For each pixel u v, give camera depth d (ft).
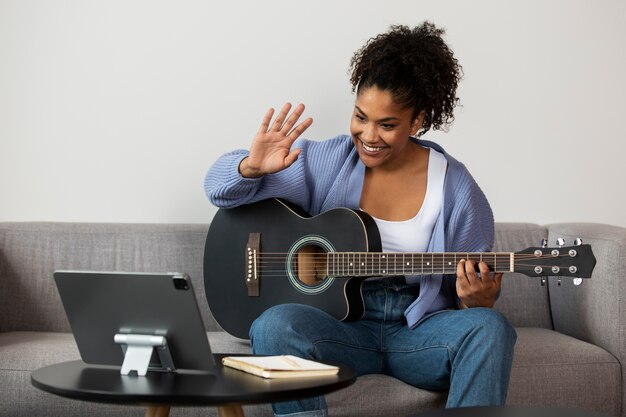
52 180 10.41
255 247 8.25
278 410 6.90
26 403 7.97
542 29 11.33
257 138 7.76
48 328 9.67
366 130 7.72
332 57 10.83
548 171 11.35
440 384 7.59
